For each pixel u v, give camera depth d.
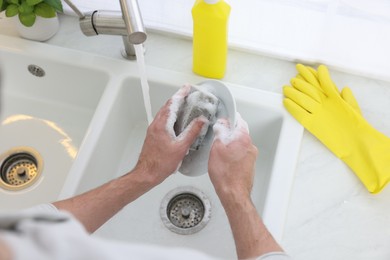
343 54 0.88
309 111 0.85
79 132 0.99
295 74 0.92
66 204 0.65
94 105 1.01
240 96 0.87
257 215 0.63
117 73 0.91
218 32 0.80
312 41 0.88
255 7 0.85
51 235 0.29
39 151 0.97
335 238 0.74
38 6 0.88
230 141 0.68
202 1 0.77
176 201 0.90
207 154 0.75
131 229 0.86
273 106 0.86
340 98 0.85
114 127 0.90
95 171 0.85
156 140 0.71
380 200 0.77
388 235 0.74
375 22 0.80
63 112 1.02
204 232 0.85
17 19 0.92
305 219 0.75
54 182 0.93
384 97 0.88
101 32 0.84
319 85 0.89
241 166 0.67
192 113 0.72
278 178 0.77
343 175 0.80
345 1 0.78
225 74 0.92
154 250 0.34
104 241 0.32
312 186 0.79
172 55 0.95
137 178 0.71
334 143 0.82
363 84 0.90
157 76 0.90
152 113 0.97
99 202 0.67
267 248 0.58
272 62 0.94
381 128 0.85
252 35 0.92
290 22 0.86
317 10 0.82
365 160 0.80
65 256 0.29
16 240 0.28
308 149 0.83
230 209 0.65
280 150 0.80
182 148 0.70
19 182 0.94
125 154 0.96
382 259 0.72
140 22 0.73
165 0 0.90
